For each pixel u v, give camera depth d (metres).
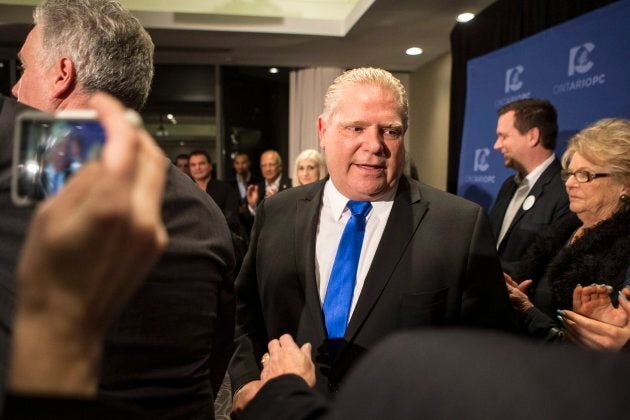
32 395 0.29
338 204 1.07
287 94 6.21
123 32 0.71
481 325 0.98
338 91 1.00
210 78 5.84
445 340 0.34
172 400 0.70
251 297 1.21
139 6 4.39
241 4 4.53
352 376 0.36
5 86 5.16
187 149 5.95
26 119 0.36
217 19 4.39
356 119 0.96
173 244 0.70
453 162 4.44
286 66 5.91
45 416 0.29
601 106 2.12
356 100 0.97
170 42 4.82
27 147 0.36
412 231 1.00
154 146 0.31
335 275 1.03
